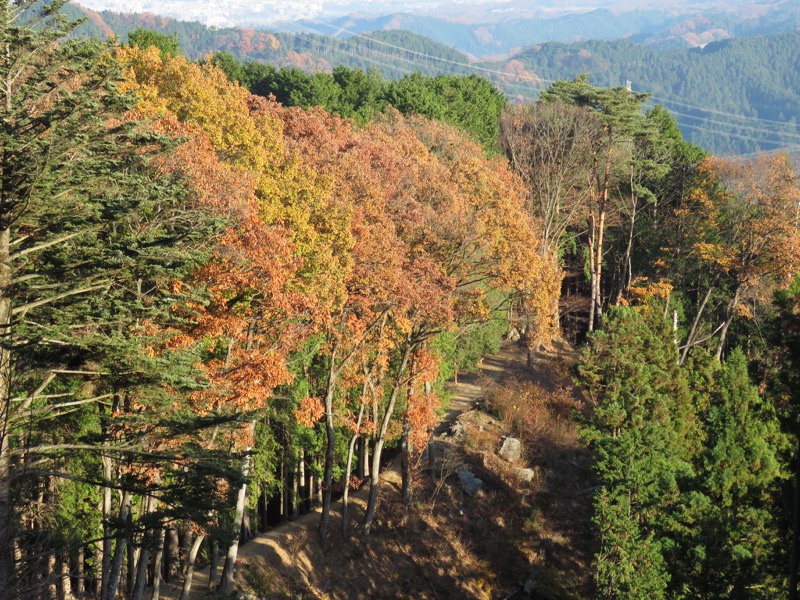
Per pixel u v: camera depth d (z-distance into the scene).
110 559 29.22
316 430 41.03
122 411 21.97
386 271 33.34
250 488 36.84
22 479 19.03
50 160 18.19
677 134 102.38
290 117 46.25
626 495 33.19
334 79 90.50
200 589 33.06
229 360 28.53
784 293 24.56
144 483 19.45
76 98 18.72
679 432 41.69
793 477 25.45
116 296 19.91
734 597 25.50
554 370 64.62
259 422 35.88
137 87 34.38
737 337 69.94
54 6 19.25
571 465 50.06
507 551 42.28
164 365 19.91
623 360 42.88
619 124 72.94
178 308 22.61
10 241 19.45
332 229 32.09
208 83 40.53
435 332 37.50
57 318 18.72
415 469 41.53
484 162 58.81
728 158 84.69
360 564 37.91
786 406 24.45
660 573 31.14
